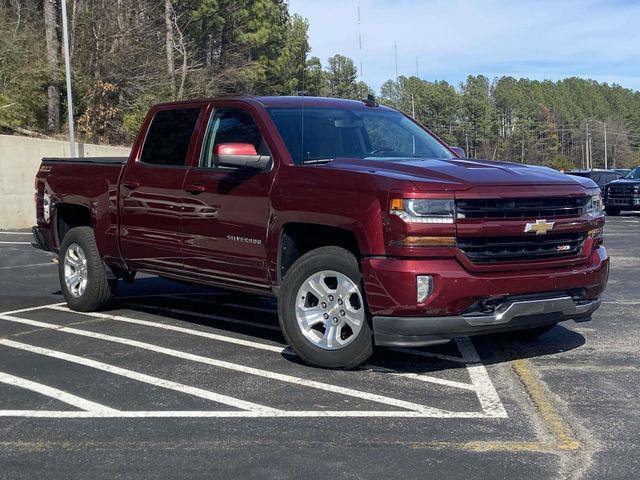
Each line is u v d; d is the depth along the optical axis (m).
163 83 30.45
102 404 5.46
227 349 6.98
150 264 7.71
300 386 5.84
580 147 122.19
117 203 7.96
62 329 7.85
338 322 6.11
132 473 4.29
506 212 5.76
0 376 6.17
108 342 7.27
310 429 4.94
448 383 5.91
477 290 5.59
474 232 5.62
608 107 138.75
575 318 6.28
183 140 7.44
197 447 4.66
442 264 5.57
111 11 30.11
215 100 7.31
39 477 4.25
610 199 27.05
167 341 7.30
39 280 11.34
